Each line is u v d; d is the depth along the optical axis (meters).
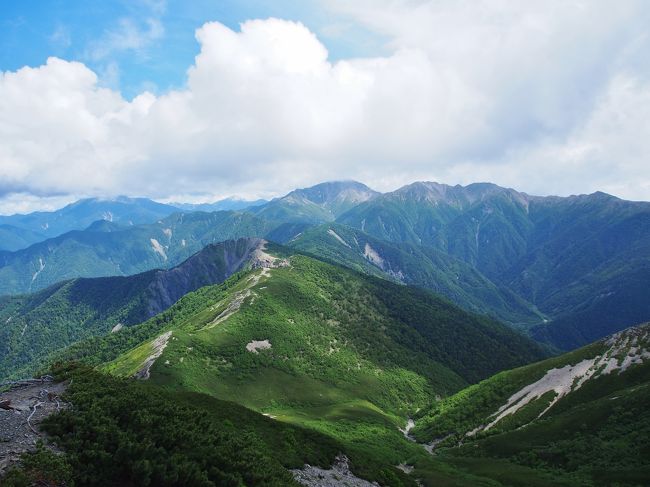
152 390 50.94
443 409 164.25
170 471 28.42
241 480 32.69
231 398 147.88
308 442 58.56
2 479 22.64
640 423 95.00
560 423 110.94
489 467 99.88
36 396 36.44
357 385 189.12
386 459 101.81
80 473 25.70
